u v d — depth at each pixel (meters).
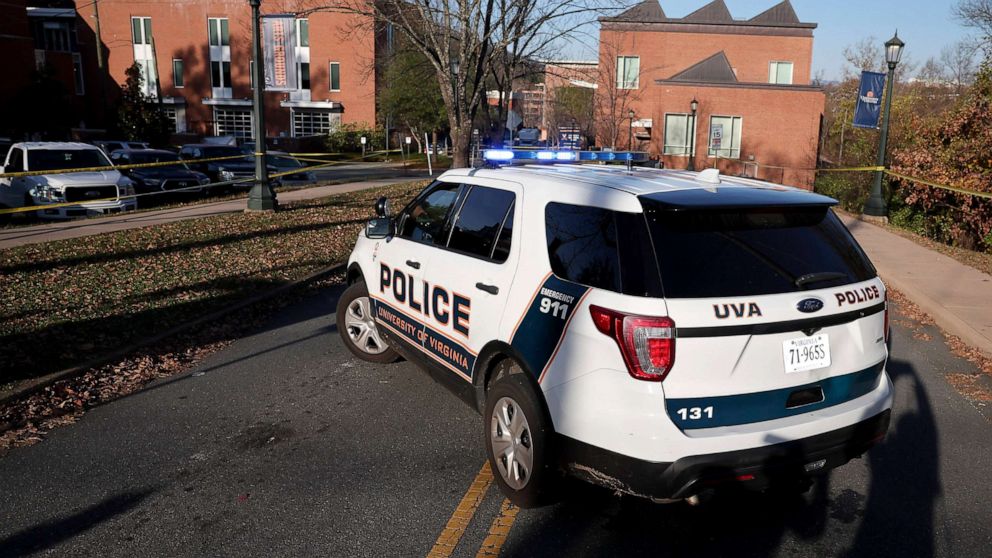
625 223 3.44
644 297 3.23
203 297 8.23
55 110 39.38
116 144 31.48
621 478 3.32
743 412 3.35
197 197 20.58
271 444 4.71
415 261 5.06
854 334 3.60
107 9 51.53
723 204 3.42
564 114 45.56
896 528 3.78
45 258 9.88
